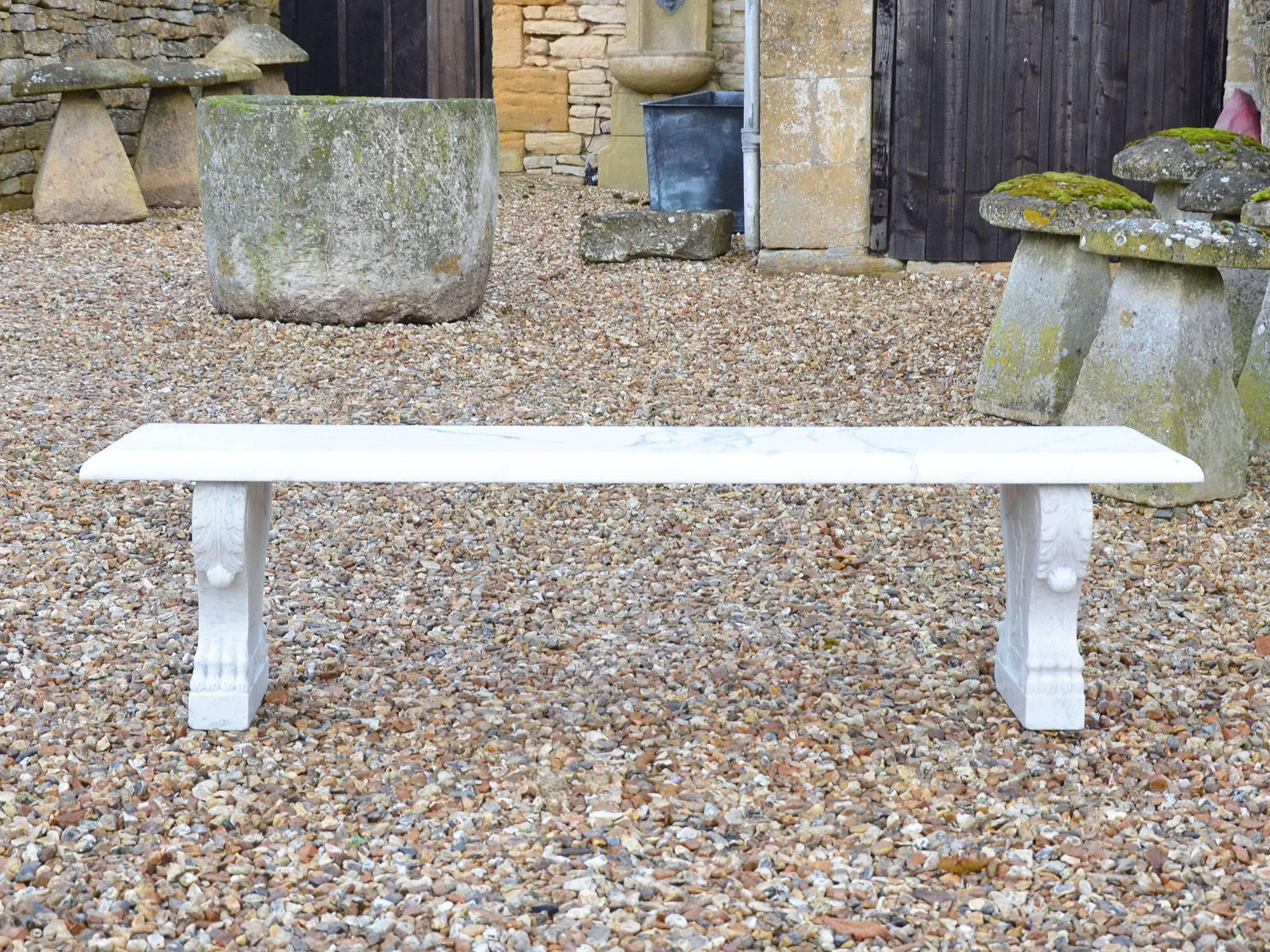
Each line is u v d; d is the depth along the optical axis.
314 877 2.35
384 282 6.42
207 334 6.35
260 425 3.05
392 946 2.17
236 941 2.17
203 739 2.88
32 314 6.64
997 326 5.38
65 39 9.84
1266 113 6.16
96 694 3.08
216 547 2.82
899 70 7.73
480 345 6.33
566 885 2.34
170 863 2.40
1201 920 2.22
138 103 10.87
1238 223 4.12
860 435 2.96
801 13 7.70
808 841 2.49
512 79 11.65
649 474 2.70
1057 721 2.93
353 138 6.21
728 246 8.66
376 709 3.03
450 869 2.39
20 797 2.61
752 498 4.49
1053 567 2.82
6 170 9.40
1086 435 2.94
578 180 11.58
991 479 2.72
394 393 5.60
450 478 2.71
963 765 2.79
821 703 3.06
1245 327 5.24
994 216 5.25
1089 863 2.41
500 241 8.98
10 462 4.67
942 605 3.64
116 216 9.14
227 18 11.90
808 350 6.37
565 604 3.65
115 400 5.44
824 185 7.90
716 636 3.44
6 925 2.21
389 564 3.93
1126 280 4.45
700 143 9.18
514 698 3.10
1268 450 4.77
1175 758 2.80
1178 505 4.34
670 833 2.52
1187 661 3.26
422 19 12.78
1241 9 7.23
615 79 11.36
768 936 2.20
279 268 6.37
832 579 3.81
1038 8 7.61
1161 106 7.63
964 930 2.21
